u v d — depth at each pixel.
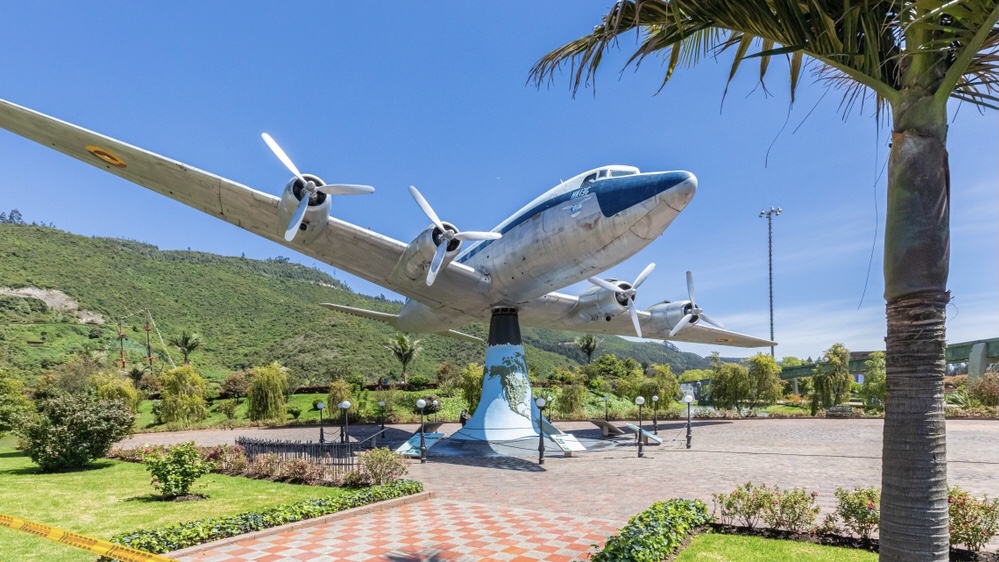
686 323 20.28
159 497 10.45
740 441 18.62
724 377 32.78
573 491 10.35
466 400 31.50
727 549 6.29
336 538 7.15
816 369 32.44
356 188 12.68
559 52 4.82
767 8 3.91
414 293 17.83
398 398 36.44
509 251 17.05
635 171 15.30
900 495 3.62
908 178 3.72
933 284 3.65
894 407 3.72
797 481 11.18
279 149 12.79
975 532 6.06
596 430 23.95
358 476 11.04
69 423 14.38
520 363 18.92
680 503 7.43
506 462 14.48
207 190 13.12
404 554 6.51
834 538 6.64
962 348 34.09
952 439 17.44
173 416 33.19
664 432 22.17
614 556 5.38
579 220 15.05
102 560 5.50
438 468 13.60
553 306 21.08
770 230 49.78
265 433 27.11
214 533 6.97
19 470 14.41
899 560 3.58
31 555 6.71
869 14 3.88
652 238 14.76
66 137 12.05
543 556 6.40
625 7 4.25
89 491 11.16
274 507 8.90
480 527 7.70
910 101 3.78
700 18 4.15
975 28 3.50
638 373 45.31
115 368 56.91
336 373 48.78
